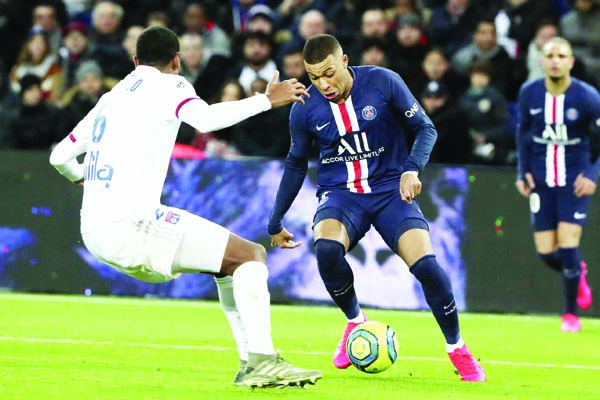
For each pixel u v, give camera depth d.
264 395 20.16
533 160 37.16
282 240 24.66
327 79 22.78
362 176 23.70
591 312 40.72
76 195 42.59
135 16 55.03
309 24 48.44
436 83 45.34
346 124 23.48
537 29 49.25
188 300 42.28
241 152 46.47
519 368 26.75
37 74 51.25
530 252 40.75
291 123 24.00
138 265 20.20
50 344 28.23
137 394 20.16
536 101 36.53
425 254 22.38
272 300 41.50
